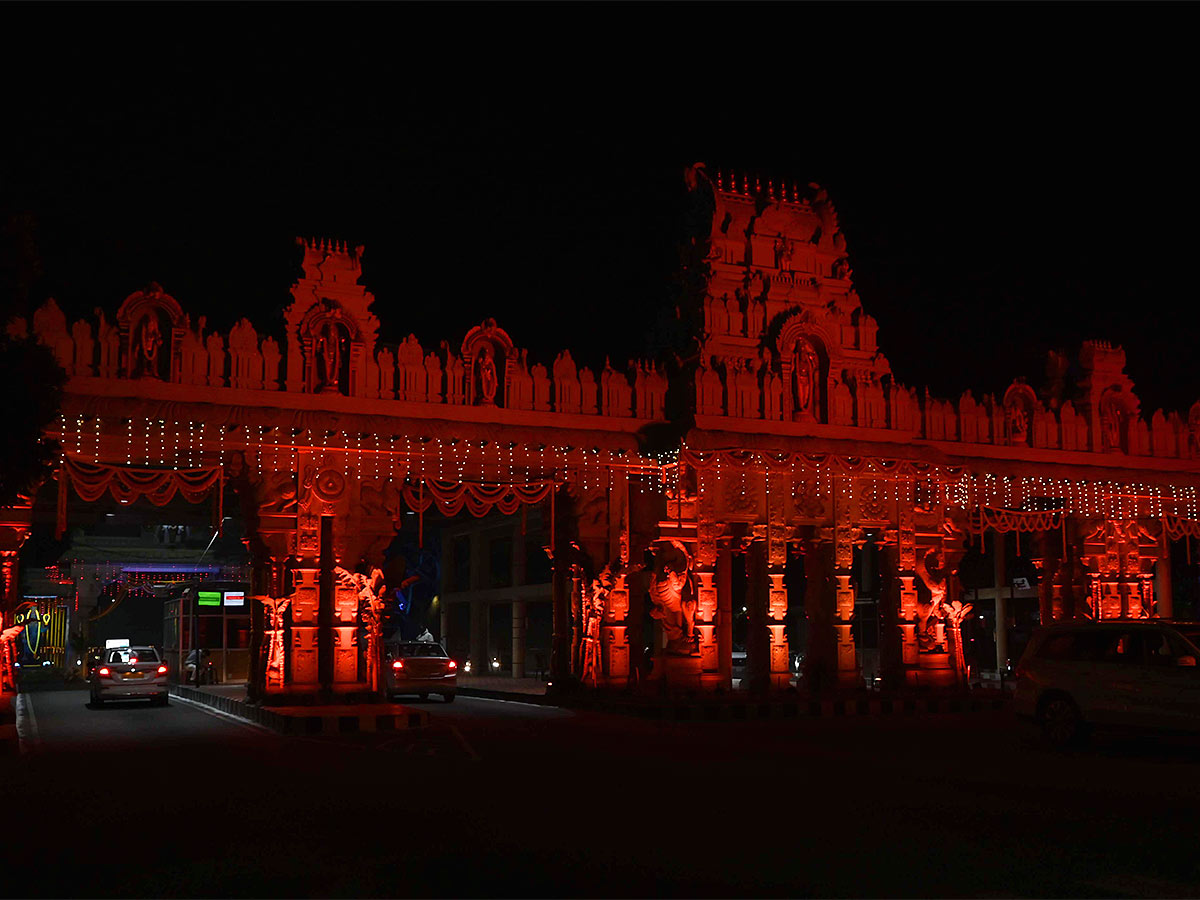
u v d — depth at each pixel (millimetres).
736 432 24141
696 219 25328
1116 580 28906
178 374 20359
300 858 8820
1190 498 30047
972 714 23781
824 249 25922
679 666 23672
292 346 21328
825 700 23547
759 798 11766
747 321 24766
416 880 8125
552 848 9180
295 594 21188
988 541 42344
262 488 21062
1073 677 17031
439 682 27875
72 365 19609
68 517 28531
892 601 26141
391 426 21609
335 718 18922
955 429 27188
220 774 13578
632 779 13156
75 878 8188
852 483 25594
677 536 23719
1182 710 15805
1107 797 12117
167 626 38406
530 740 17641
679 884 8016
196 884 8008
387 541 22016
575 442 23062
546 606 53688
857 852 9078
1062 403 29391
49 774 13688
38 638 53938
